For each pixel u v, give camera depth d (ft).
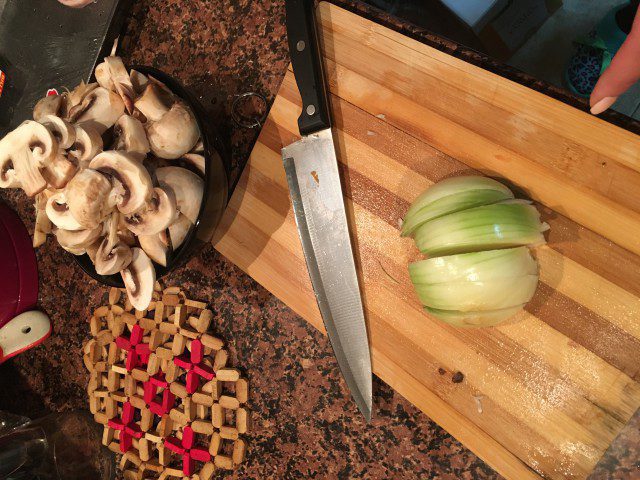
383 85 1.10
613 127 0.94
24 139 0.95
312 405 1.19
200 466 1.29
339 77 1.14
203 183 1.06
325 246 1.09
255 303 1.27
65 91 1.35
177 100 1.08
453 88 1.04
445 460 1.06
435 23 1.13
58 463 1.39
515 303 0.90
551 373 0.96
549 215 0.98
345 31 1.13
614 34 1.08
